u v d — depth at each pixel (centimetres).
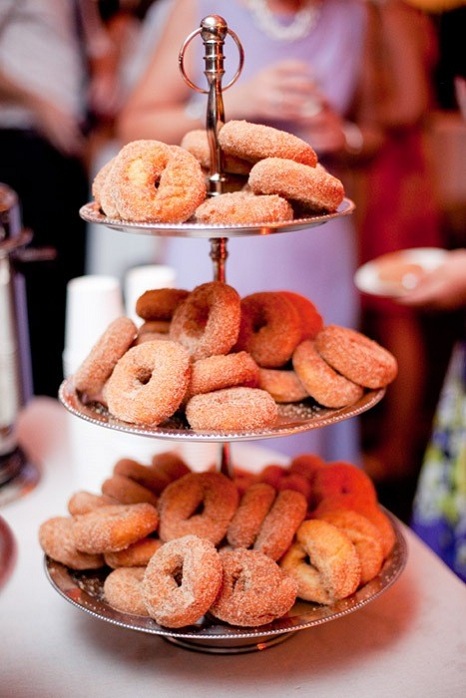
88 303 136
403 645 106
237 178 108
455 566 183
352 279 234
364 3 214
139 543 107
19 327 143
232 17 209
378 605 113
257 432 96
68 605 115
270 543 104
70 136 234
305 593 102
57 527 111
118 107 228
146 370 103
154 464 121
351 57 217
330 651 105
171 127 220
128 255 243
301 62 213
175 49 215
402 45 221
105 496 116
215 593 97
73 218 246
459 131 236
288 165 98
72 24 222
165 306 111
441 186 244
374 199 240
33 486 142
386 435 270
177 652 106
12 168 235
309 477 120
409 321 252
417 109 229
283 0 207
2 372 141
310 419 101
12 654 107
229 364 102
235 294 105
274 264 221
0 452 142
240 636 96
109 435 133
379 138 229
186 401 102
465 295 210
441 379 262
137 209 96
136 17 218
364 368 105
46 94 230
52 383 264
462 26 190
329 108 218
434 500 192
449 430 186
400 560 109
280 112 210
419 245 246
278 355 108
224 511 108
